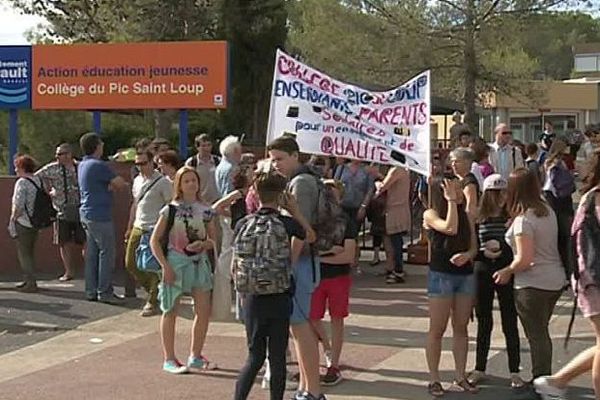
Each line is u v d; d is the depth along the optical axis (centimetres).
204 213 920
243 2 3375
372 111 1012
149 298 1218
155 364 962
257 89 3381
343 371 917
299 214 756
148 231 1162
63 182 1451
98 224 1293
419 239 1691
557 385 780
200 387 871
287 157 808
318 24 3095
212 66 1727
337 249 845
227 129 3334
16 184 1382
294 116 1030
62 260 1560
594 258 718
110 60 1759
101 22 3688
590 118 5028
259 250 723
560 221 837
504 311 850
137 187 1198
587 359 769
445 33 3012
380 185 1421
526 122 4769
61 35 3997
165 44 1734
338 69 3044
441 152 1548
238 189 954
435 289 824
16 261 1560
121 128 3183
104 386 880
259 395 832
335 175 1427
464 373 852
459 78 3116
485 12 2959
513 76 3142
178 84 1736
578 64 7469
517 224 788
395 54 3031
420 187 1507
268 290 721
